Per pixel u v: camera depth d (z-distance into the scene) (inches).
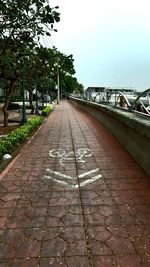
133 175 226.4
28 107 1149.7
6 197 185.3
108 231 138.9
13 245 128.7
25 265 114.6
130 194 185.9
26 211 163.8
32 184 210.4
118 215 155.9
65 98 3484.3
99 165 259.0
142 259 116.6
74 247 126.1
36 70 608.1
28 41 333.7
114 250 123.0
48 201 177.8
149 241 129.6
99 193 189.3
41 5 305.0
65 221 150.3
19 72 494.3
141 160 247.8
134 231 138.5
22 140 380.8
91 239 132.2
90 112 853.8
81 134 452.1
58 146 354.6
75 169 248.7
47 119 735.7
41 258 118.7
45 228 143.3
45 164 267.9
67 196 185.6
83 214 158.2
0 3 288.0
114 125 416.8
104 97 694.5
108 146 345.7
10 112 1023.6
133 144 284.5
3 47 331.0
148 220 149.5
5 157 288.8
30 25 317.1
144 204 169.8
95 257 118.6
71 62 714.2
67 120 700.7
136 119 270.5
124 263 114.3
